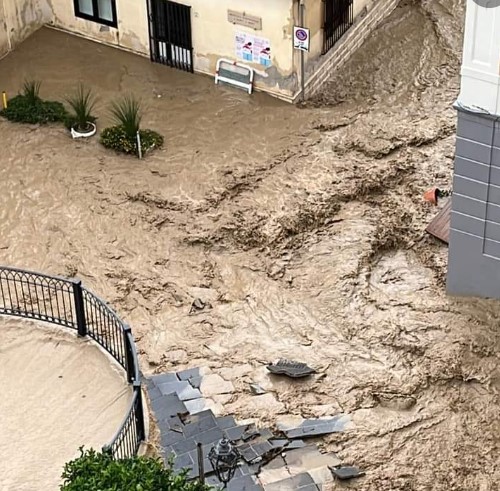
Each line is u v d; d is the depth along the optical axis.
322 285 22.45
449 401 19.94
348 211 24.25
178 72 28.84
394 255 23.41
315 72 27.83
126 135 25.88
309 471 18.28
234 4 27.11
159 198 24.47
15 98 27.39
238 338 21.33
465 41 19.47
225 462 15.15
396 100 27.61
